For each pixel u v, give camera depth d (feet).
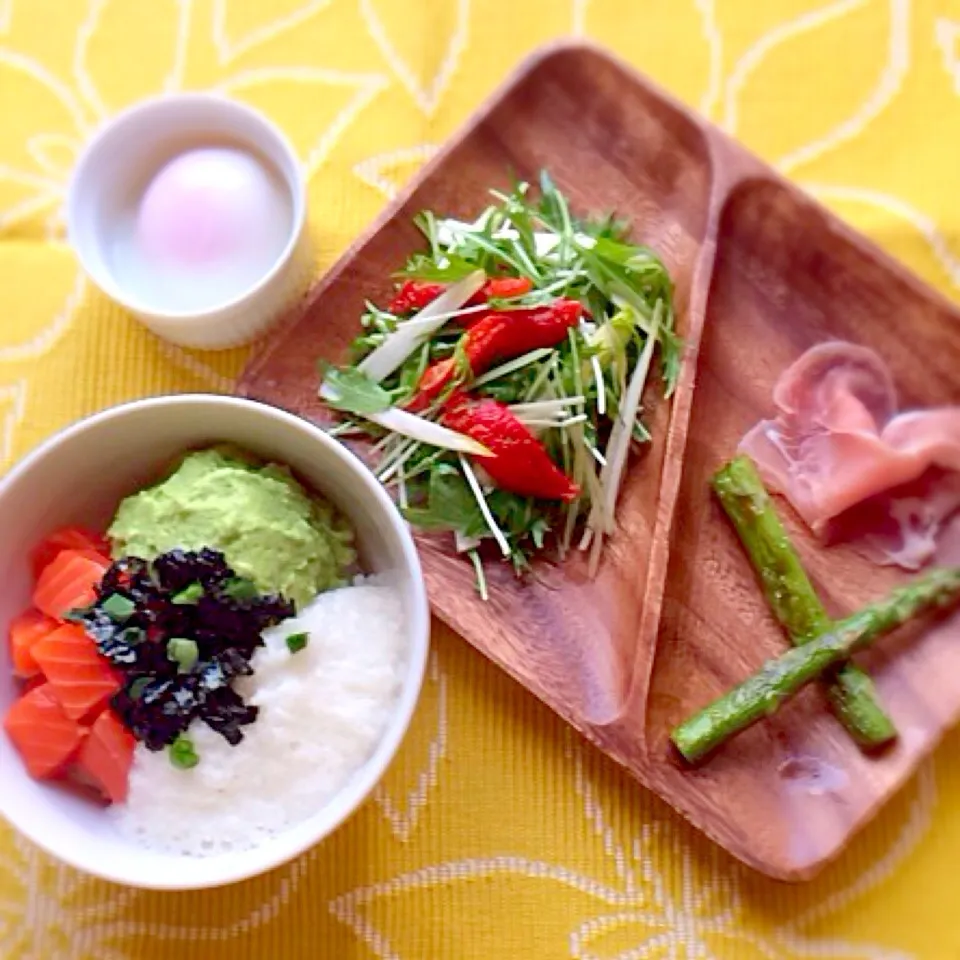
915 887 1.47
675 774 1.46
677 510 1.56
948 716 1.48
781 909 1.47
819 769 1.49
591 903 1.47
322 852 1.48
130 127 1.59
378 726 1.35
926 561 1.56
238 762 1.33
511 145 1.66
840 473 1.57
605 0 1.74
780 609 1.52
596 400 1.58
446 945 1.47
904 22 1.73
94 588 1.34
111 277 1.59
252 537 1.37
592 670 1.50
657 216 1.65
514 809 1.49
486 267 1.60
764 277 1.64
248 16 1.75
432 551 1.55
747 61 1.73
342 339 1.60
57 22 1.75
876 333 1.62
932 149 1.69
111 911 1.47
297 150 1.70
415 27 1.74
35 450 1.35
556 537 1.57
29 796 1.31
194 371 1.63
